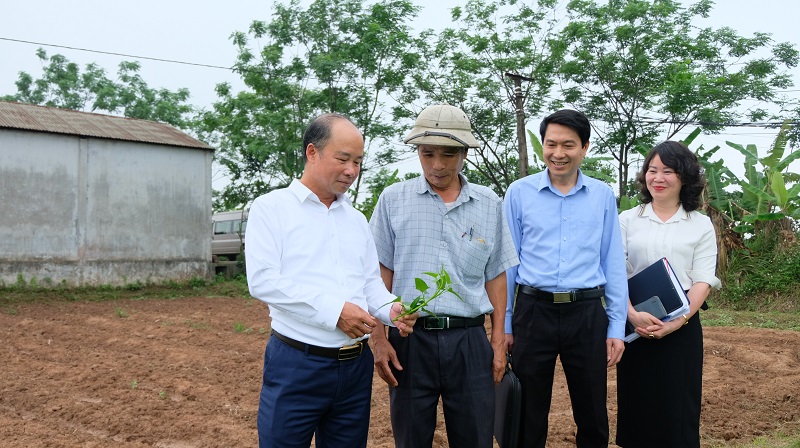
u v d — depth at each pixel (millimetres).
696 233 4062
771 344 9766
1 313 13609
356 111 24562
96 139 18375
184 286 19766
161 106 34875
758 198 15023
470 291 3393
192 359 8555
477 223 3436
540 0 23094
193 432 5562
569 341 3842
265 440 2916
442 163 3299
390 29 24109
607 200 3928
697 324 4031
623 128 22250
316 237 2922
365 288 3150
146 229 19266
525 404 3945
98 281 18297
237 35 23688
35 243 17328
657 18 22031
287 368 2891
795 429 5527
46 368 7961
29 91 37000
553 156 3818
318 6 23844
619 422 4160
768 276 13961
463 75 23938
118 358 8672
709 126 21219
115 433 5574
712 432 5391
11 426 5656
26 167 17250
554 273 3844
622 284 3871
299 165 23906
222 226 24750
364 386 3055
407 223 3447
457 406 3379
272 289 2812
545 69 22766
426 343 3350
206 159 20531
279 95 23594
